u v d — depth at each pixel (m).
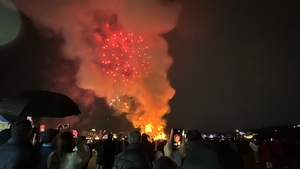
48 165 3.67
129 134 4.84
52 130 4.22
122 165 4.45
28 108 4.93
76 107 5.77
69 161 3.70
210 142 4.69
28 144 3.64
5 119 6.43
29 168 3.49
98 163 9.20
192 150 3.77
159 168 3.94
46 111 5.01
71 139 3.81
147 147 6.77
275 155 14.91
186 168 3.70
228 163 4.44
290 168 13.70
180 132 5.64
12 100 5.10
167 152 5.46
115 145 9.16
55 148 3.97
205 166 3.57
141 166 4.44
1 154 3.41
